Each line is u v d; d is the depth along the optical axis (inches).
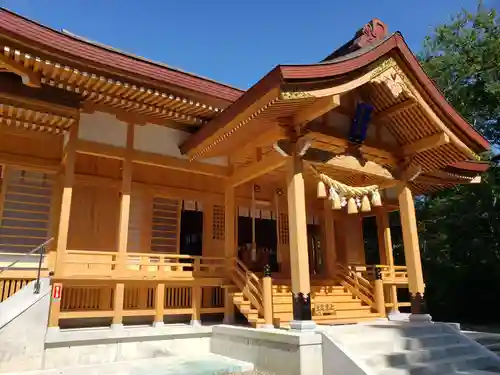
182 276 378.0
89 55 318.0
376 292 429.4
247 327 342.0
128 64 339.6
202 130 371.6
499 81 703.7
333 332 291.4
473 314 810.2
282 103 288.2
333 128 353.1
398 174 414.9
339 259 595.2
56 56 303.0
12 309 289.3
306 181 510.9
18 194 381.4
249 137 361.4
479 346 337.7
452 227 724.7
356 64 301.6
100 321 401.4
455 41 821.2
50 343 296.7
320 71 275.6
